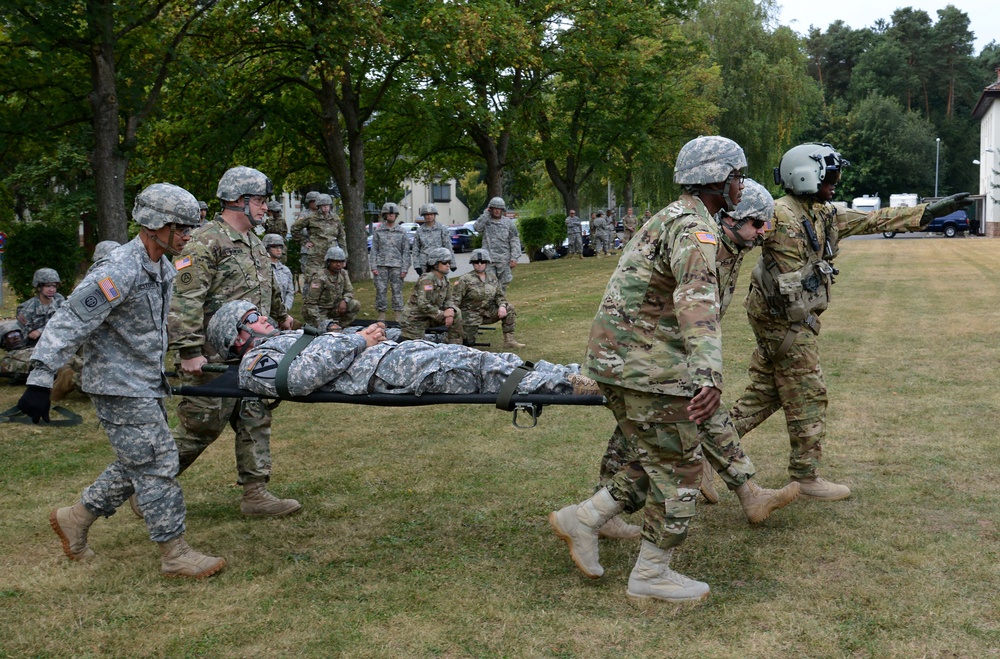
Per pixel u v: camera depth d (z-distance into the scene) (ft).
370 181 95.04
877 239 137.18
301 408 25.30
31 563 13.91
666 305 11.44
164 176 68.85
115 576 13.29
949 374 27.53
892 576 12.64
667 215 11.36
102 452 20.92
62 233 52.39
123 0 43.11
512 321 36.01
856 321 40.47
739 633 11.08
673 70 116.26
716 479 17.42
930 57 278.46
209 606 12.24
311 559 13.96
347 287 37.37
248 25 59.62
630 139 109.29
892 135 243.40
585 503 12.74
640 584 12.05
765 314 15.37
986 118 164.04
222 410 15.26
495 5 67.97
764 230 14.44
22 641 11.21
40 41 40.24
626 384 11.51
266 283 16.31
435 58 65.51
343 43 56.34
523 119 92.22
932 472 17.49
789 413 15.81
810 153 15.01
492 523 15.43
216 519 15.94
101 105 43.55
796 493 14.79
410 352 13.83
